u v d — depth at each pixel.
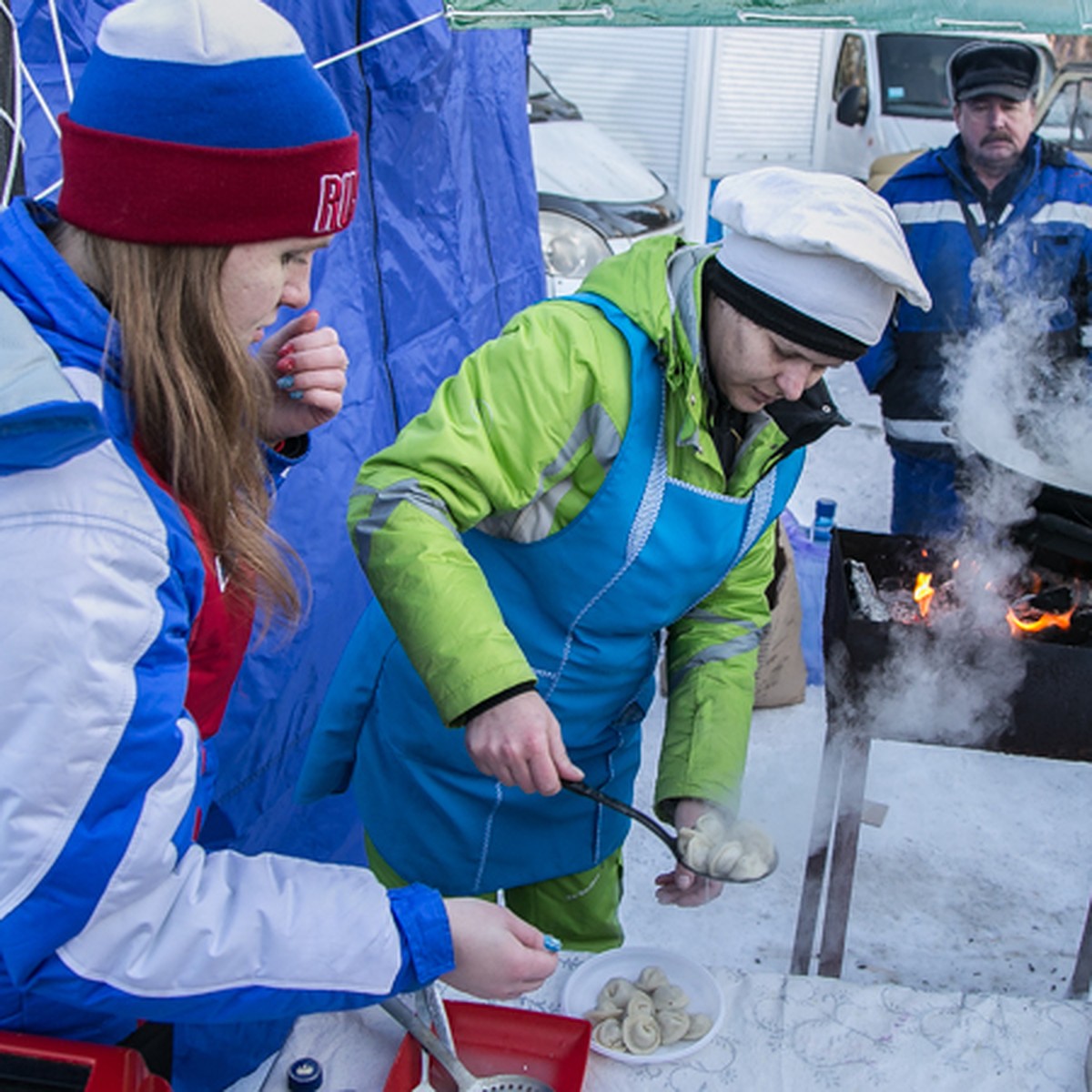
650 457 1.41
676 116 6.80
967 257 3.21
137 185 0.82
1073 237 3.17
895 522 3.58
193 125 0.82
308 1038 1.26
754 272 1.27
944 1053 1.28
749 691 1.69
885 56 6.69
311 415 1.30
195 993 0.89
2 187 1.24
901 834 2.88
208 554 0.96
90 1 1.68
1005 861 2.80
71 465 0.80
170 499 0.88
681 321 1.33
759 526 1.55
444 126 2.93
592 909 1.87
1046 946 2.52
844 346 1.28
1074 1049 1.29
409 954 0.96
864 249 1.22
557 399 1.35
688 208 6.97
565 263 5.21
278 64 0.85
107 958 0.85
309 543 2.30
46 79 1.61
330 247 2.46
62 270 0.86
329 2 2.34
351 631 2.46
